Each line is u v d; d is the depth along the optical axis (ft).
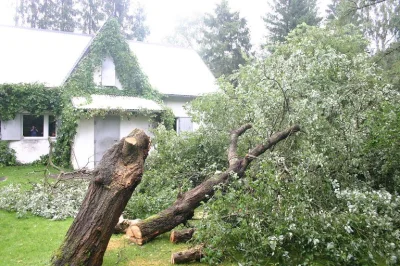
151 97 48.47
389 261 12.02
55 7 108.88
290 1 88.07
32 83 41.98
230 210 15.07
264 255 13.26
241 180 16.71
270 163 16.79
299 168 16.20
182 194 17.08
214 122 25.99
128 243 15.78
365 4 33.22
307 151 17.47
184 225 16.96
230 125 25.61
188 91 52.16
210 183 17.25
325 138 18.19
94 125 42.73
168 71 56.65
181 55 64.90
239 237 13.67
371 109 20.95
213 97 26.30
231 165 19.06
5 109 40.86
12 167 40.11
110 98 45.03
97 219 11.73
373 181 18.92
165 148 25.12
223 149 25.03
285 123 21.54
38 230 17.51
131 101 45.42
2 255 14.07
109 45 47.09
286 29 86.38
